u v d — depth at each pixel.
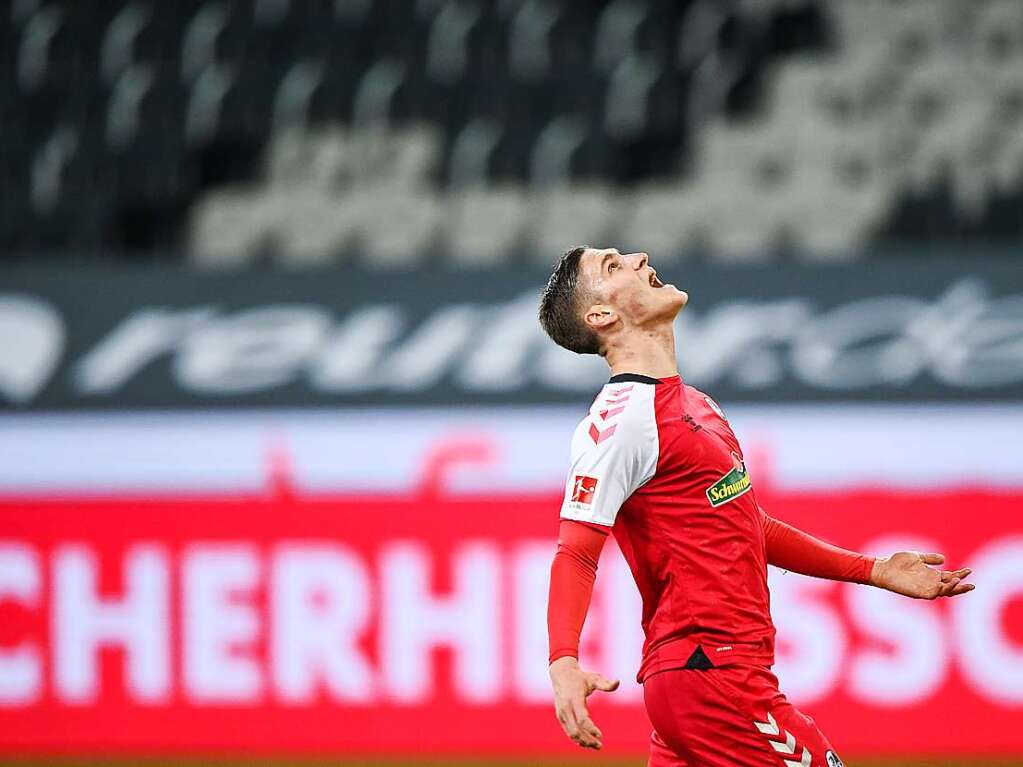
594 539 11.87
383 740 23.67
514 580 23.88
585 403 24.44
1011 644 22.53
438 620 23.95
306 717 23.94
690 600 11.92
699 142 37.56
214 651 24.36
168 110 39.88
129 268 26.69
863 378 23.98
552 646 11.45
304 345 25.58
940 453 23.42
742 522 12.09
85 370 25.81
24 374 25.91
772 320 24.66
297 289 26.09
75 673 24.58
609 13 40.84
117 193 38.72
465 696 23.64
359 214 34.97
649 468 11.98
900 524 23.31
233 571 24.56
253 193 37.75
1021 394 23.47
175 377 25.59
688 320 24.91
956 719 22.39
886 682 22.62
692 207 33.94
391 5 41.50
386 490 24.50
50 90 40.28
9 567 25.02
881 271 24.78
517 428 24.44
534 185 38.22
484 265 25.94
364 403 24.95
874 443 23.64
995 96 36.47
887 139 35.59
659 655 12.03
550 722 23.31
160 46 41.06
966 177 34.38
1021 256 24.62
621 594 23.33
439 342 25.27
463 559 24.05
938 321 24.19
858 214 32.97
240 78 40.22
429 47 40.88
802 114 37.19
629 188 38.94
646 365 12.59
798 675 22.88
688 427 12.05
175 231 38.69
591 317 12.70
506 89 39.97
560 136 38.84
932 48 38.31
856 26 38.91
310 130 39.62
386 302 25.80
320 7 41.50
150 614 24.62
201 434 25.14
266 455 24.91
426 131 39.41
